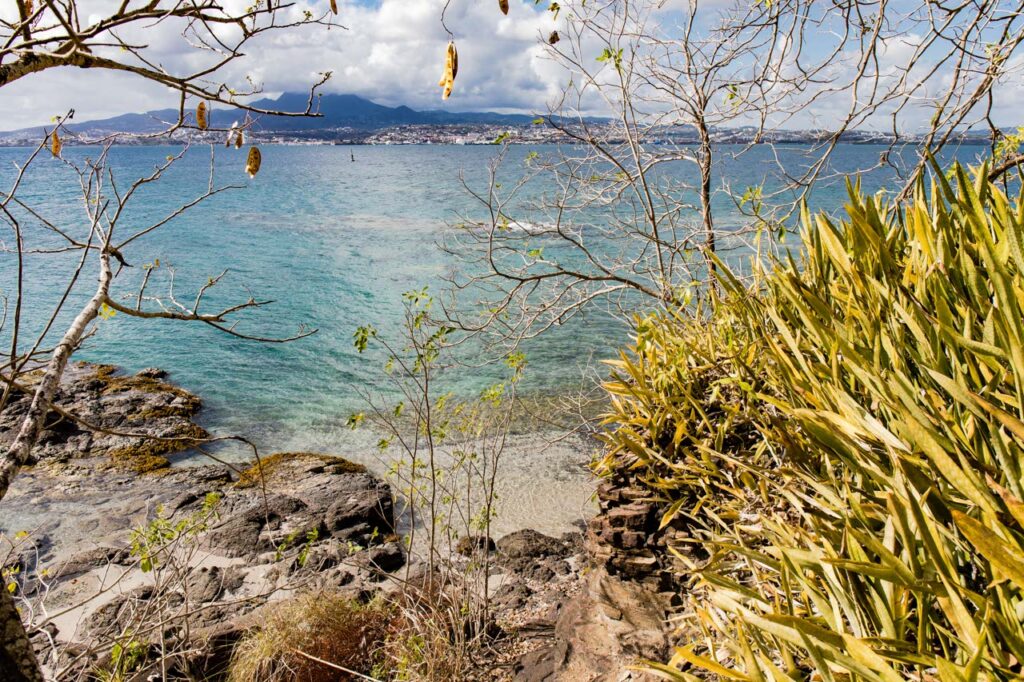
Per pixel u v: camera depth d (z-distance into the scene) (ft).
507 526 31.81
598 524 15.49
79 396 50.55
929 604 5.94
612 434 15.85
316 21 6.84
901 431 6.76
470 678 19.24
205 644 21.50
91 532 33.63
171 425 46.52
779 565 7.45
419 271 93.35
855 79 17.21
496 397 25.40
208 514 24.75
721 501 12.44
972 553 6.06
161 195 189.47
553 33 21.15
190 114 7.40
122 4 5.73
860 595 6.15
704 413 13.60
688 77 21.98
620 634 13.99
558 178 24.12
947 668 4.37
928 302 8.45
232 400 51.49
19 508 36.11
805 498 8.39
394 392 50.11
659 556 14.65
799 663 7.16
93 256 98.58
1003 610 5.11
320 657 21.31
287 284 87.40
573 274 24.08
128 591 27.50
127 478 40.09
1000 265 6.39
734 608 7.02
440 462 38.17
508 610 24.02
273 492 37.19
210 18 6.03
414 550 31.12
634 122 22.76
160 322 71.41
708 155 22.98
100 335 67.00
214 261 103.50
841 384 8.50
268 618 22.56
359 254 107.55
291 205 175.83
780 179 20.04
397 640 20.84
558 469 36.81
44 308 73.26
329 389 52.60
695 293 20.90
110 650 18.81
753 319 13.38
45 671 19.60
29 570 30.01
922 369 7.45
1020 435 5.19
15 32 5.41
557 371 49.06
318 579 28.81
